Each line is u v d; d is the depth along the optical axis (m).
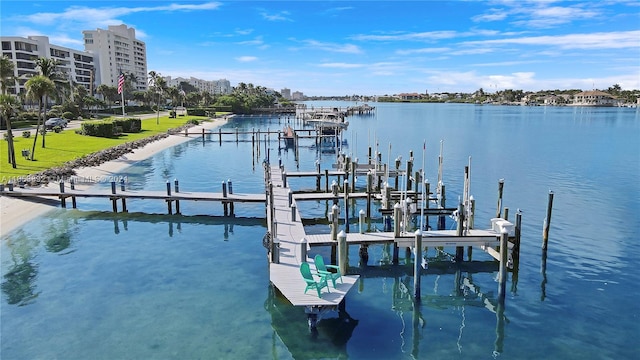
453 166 50.75
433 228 28.33
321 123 80.69
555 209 32.06
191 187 40.72
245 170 50.22
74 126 83.12
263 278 20.81
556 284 20.36
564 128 103.12
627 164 51.34
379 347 15.59
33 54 132.50
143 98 156.25
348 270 22.42
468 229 22.36
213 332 16.23
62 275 21.02
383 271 22.30
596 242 25.36
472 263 23.12
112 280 20.50
